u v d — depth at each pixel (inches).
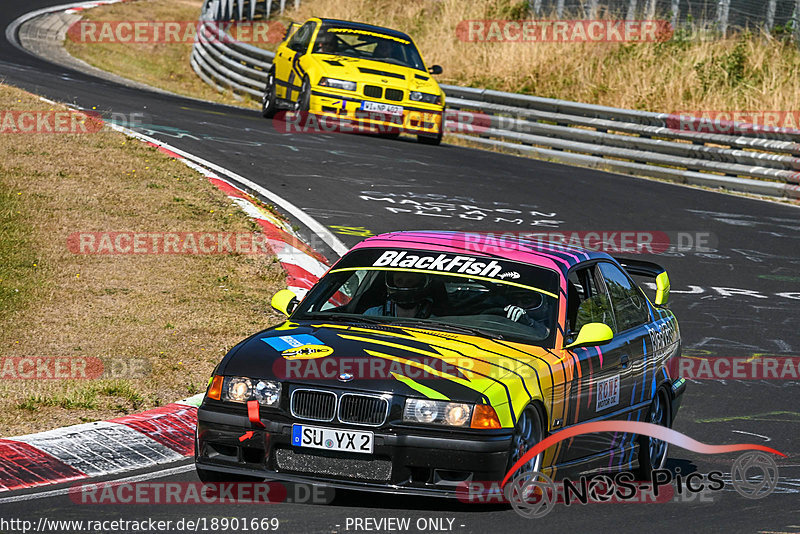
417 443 828.6
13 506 843.4
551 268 1018.7
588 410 971.3
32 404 1110.4
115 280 1560.0
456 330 943.7
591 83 3941.9
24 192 1839.3
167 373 1251.8
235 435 858.1
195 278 1606.8
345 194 2226.9
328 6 5403.5
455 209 2206.0
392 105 3070.9
